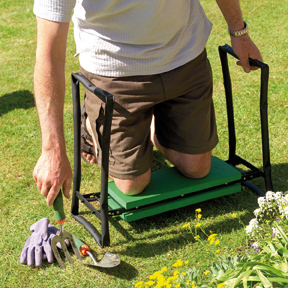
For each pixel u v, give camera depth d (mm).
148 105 2221
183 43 2252
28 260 2143
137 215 2355
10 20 6582
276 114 3508
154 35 2096
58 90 1826
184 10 2209
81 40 2230
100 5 2010
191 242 2256
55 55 1805
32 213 2584
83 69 2285
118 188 2443
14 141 3449
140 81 2172
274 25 5367
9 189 2838
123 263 2145
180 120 2381
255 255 1785
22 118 3818
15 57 5250
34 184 2891
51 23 1771
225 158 3023
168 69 2203
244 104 3695
